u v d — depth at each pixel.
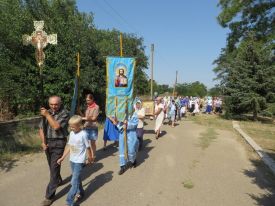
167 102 21.66
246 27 21.89
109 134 11.14
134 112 8.71
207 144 13.22
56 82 15.83
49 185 6.21
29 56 15.37
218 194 7.13
